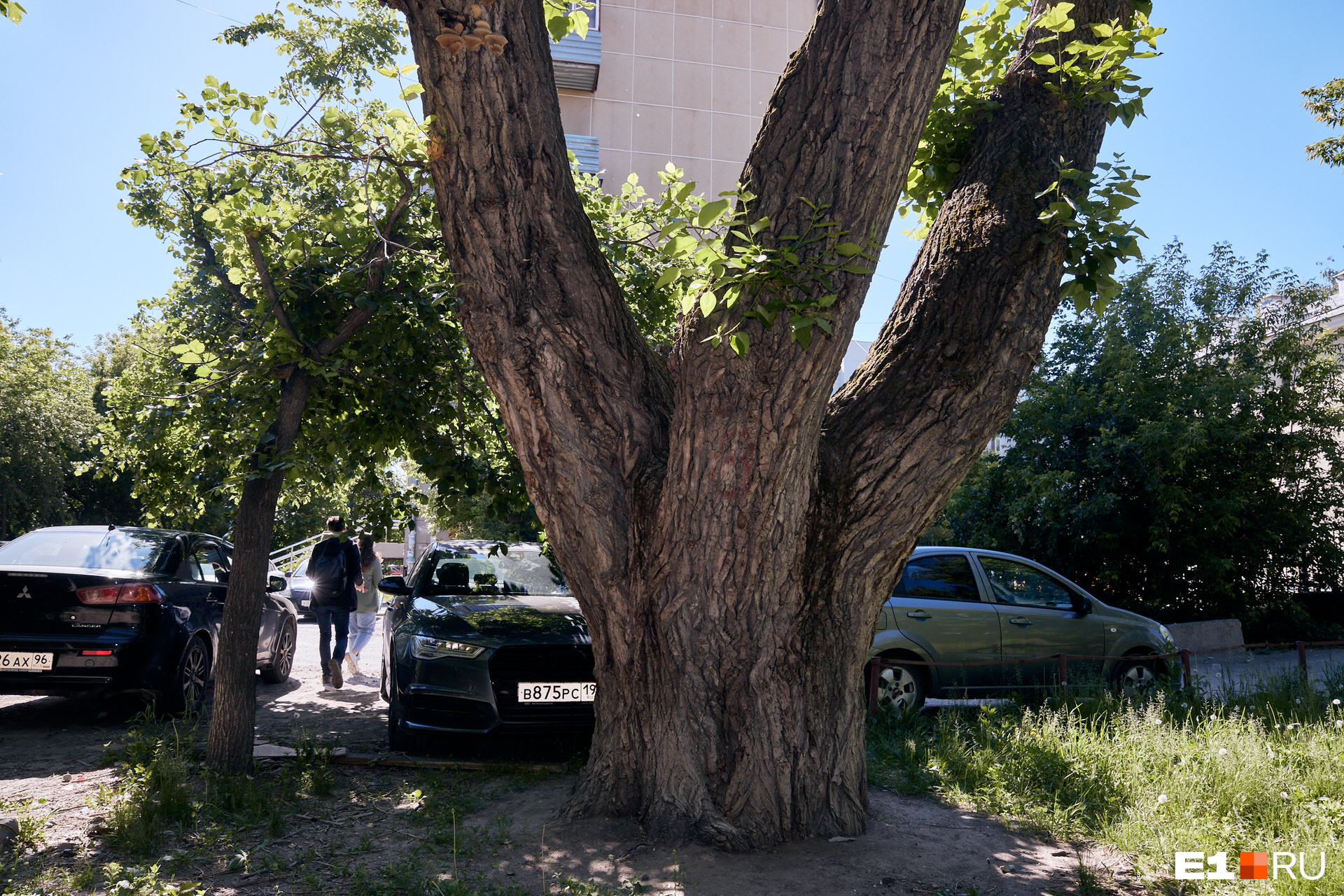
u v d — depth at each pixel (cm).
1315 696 746
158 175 551
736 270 369
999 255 441
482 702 590
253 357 578
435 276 624
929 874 402
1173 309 1548
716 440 393
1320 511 1517
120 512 3388
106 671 669
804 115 399
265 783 532
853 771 454
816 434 405
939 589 865
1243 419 1436
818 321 341
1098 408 1492
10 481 2709
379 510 700
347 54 677
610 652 463
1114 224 414
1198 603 1534
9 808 469
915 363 445
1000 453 1706
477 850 420
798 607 433
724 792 422
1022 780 544
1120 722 647
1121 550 1506
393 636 664
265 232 531
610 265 732
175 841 430
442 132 416
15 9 416
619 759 452
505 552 686
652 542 426
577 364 429
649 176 2159
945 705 909
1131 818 466
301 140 495
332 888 379
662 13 2217
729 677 423
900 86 393
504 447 692
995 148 477
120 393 674
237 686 548
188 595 765
